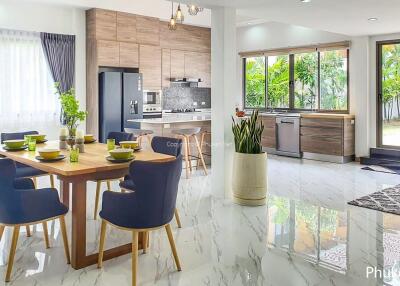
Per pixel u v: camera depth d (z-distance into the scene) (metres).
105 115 7.91
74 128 3.66
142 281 2.74
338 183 5.98
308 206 4.68
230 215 4.31
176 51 9.42
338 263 3.04
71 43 7.98
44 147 3.92
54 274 2.86
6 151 3.62
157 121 6.46
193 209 4.54
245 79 10.23
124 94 8.17
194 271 2.91
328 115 7.94
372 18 5.98
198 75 10.02
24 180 3.28
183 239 3.58
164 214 2.77
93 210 4.46
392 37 7.52
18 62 7.41
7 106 7.31
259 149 4.73
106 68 8.30
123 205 2.69
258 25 9.66
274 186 5.79
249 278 2.79
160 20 9.03
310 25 6.60
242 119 5.17
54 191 2.89
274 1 4.82
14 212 2.70
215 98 5.03
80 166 2.90
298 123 8.43
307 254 3.23
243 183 4.67
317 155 8.23
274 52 9.33
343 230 3.81
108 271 2.91
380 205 4.69
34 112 7.64
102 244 2.97
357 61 7.96
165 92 9.55
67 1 7.25
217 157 5.07
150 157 3.36
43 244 3.46
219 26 4.95
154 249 3.35
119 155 3.12
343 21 6.23
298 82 9.12
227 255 3.21
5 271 2.88
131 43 8.43
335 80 8.45
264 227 3.91
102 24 7.93
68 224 3.97
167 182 2.71
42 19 7.60
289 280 2.76
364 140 7.95
